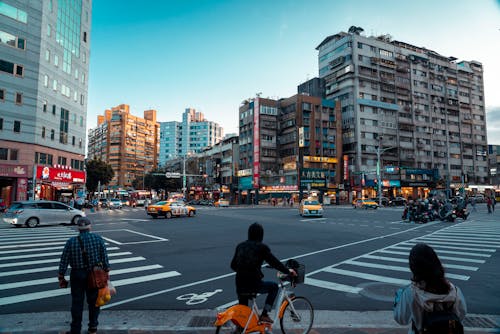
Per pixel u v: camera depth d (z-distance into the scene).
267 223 20.72
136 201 58.09
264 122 61.78
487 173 77.12
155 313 4.98
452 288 2.38
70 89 38.88
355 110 60.84
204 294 5.98
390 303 5.52
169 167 107.62
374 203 41.78
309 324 4.17
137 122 119.31
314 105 60.25
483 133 78.25
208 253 10.00
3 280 6.85
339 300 5.67
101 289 4.03
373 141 61.59
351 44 62.62
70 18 39.00
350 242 12.36
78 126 40.56
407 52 68.94
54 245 11.41
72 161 39.25
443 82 73.00
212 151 82.06
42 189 34.19
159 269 7.89
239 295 3.62
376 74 63.69
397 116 64.94
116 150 113.56
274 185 59.84
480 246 11.39
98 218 24.86
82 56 41.69
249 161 64.88
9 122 30.61
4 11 30.72
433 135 69.75
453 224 19.88
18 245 11.40
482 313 5.07
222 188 73.12
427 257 2.39
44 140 33.81
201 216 27.62
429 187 65.12
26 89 32.00
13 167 30.42
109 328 4.29
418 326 2.38
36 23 33.09
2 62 30.36
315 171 56.28
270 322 3.71
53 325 4.43
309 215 26.39
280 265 3.70
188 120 157.62
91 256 4.01
